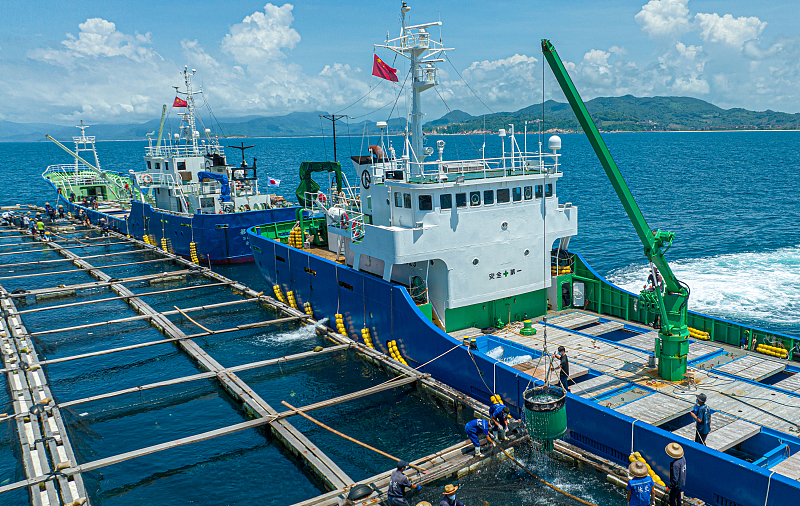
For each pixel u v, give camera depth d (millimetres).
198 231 42719
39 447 16750
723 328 20062
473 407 17656
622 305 22844
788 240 45406
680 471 12383
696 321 20969
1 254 48188
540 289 23156
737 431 13867
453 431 18188
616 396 15867
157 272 43031
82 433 19016
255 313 31844
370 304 23312
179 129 49812
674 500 12656
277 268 31781
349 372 22906
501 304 22375
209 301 34594
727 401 15445
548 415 14078
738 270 37844
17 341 26484
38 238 54844
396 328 21859
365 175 25250
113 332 29562
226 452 17609
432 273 21547
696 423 13523
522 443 15961
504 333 21500
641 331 21312
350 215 26125
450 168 22062
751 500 11883
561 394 14969
